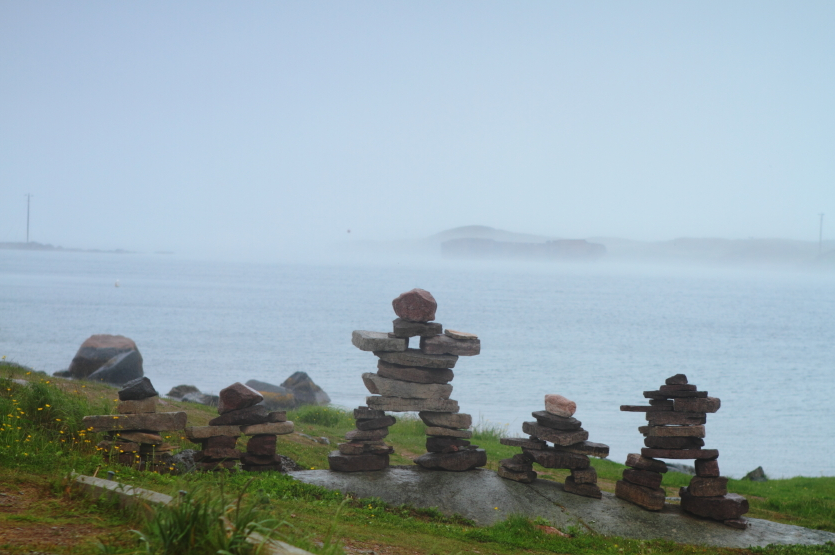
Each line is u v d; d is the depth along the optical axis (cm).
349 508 959
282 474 1101
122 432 1034
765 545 1016
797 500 1417
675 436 1135
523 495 1116
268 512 621
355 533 796
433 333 1248
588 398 4231
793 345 9125
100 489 692
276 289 19500
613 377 5356
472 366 5791
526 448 1192
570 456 1158
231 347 6400
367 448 1189
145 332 7462
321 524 799
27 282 17788
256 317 10088
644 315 14425
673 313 15538
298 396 3119
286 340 7188
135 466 998
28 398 1125
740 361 7075
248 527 521
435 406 1215
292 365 5344
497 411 3628
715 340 9500
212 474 1009
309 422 2038
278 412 1159
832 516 1298
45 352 5172
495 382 4841
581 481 1153
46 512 628
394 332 1229
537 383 4844
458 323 10769
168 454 1063
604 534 1005
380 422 1193
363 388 4275
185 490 666
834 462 2761
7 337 6116
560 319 12350
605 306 17250
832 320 14600
